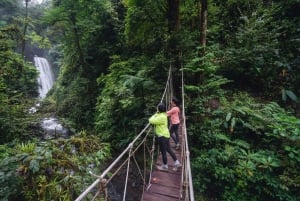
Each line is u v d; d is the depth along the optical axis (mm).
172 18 9297
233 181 5340
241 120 6270
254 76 8375
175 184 4211
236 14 11383
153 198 3805
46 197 3361
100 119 10250
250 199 5188
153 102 8000
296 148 5395
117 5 15852
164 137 4504
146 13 10047
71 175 3758
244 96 7660
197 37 9586
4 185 3229
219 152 5855
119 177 7547
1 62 10266
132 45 12445
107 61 15031
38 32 25812
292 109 6941
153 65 8945
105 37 15398
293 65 7703
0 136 7773
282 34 8680
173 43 8836
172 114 5516
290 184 4895
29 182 3432
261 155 5480
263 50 8172
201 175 5730
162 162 5090
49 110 17109
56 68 35750
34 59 32719
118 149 8852
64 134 11625
